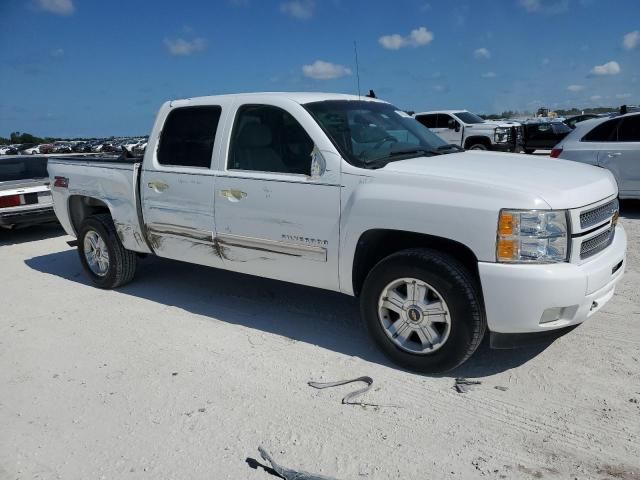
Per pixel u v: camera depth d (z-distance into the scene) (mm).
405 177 3781
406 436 3232
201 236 4949
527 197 3383
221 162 4707
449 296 3607
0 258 7957
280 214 4340
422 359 3838
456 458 3023
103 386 3955
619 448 3031
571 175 3854
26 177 9398
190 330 4867
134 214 5492
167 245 5324
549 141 21875
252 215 4512
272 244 4449
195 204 4906
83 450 3246
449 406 3508
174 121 5141
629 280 5555
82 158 6215
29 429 3480
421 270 3686
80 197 6297
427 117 20094
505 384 3736
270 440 3254
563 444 3092
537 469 2906
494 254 3434
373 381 3844
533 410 3420
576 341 4266
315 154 4156
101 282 6109
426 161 4098
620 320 4598
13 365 4355
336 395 3699
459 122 19312
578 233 3455
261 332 4750
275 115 4457
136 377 4059
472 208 3473
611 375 3760
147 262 7074
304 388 3805
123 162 5578
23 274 7012
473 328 3592
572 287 3377
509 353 4164
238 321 5016
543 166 4055
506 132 18922
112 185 5668
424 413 3445
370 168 3949
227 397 3732
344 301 5387
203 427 3406
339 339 4547
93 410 3652
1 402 3812
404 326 3898
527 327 3457
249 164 4570
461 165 3982
